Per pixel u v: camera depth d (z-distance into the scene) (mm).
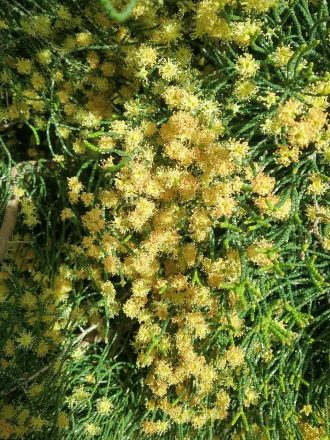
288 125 152
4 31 211
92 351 243
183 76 184
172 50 191
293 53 157
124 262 198
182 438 209
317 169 165
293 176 164
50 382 216
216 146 164
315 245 192
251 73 164
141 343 214
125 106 190
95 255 198
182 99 170
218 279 177
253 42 162
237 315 184
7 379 234
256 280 177
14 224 233
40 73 216
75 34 208
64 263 236
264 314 188
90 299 235
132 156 172
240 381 185
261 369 198
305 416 216
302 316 161
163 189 172
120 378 241
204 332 186
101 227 189
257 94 178
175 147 166
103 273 219
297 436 199
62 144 208
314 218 174
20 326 225
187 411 206
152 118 192
